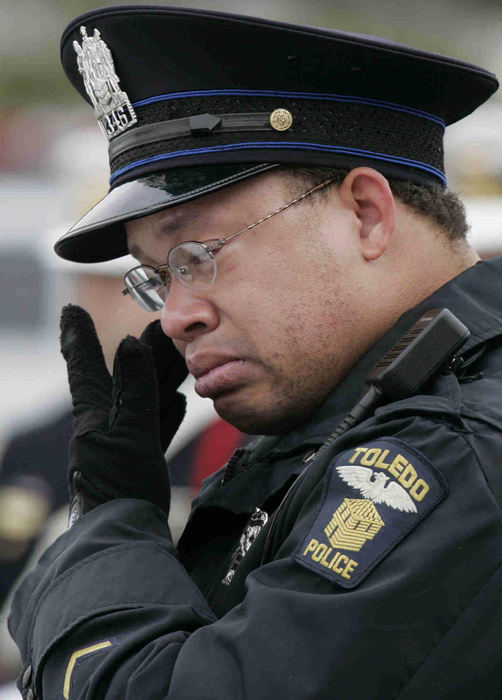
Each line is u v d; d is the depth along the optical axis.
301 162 5.03
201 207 5.11
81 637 4.70
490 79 5.45
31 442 11.23
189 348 5.29
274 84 5.03
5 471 11.13
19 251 15.61
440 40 26.05
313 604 4.14
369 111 5.17
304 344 5.14
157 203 5.04
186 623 4.66
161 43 5.07
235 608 4.40
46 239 14.64
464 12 26.25
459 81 5.34
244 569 4.95
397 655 4.05
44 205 15.66
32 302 15.38
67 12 28.08
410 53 5.08
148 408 5.57
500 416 4.43
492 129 13.66
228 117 5.05
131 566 4.89
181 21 4.98
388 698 4.03
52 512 11.15
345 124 5.11
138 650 4.54
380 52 5.02
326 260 5.12
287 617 4.17
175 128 5.10
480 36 26.11
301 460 5.21
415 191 5.30
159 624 4.60
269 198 5.08
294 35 4.92
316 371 5.19
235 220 5.09
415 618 4.08
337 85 5.07
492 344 4.91
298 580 4.30
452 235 5.45
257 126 5.02
